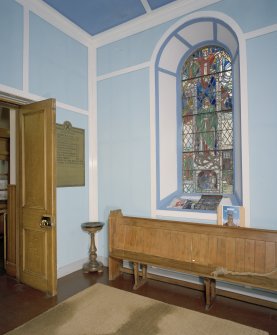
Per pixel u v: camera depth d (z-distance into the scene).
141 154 3.64
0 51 2.83
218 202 3.30
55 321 2.40
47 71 3.39
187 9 3.32
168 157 3.75
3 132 5.71
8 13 2.93
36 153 3.11
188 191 3.85
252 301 2.71
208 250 2.82
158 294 2.96
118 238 3.43
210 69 3.75
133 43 3.75
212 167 3.68
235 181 3.38
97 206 4.03
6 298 2.86
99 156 4.05
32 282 3.12
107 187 3.96
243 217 2.83
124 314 2.52
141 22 3.64
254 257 2.57
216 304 2.73
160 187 3.57
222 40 3.50
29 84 3.14
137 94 3.70
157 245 3.15
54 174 2.95
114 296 2.90
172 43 3.60
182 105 3.95
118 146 3.86
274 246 2.48
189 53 3.89
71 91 3.75
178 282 3.19
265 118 2.76
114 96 3.92
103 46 4.04
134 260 3.07
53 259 2.92
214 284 2.86
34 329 2.27
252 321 2.40
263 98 2.78
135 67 3.72
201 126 3.79
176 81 3.96
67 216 3.64
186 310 2.60
